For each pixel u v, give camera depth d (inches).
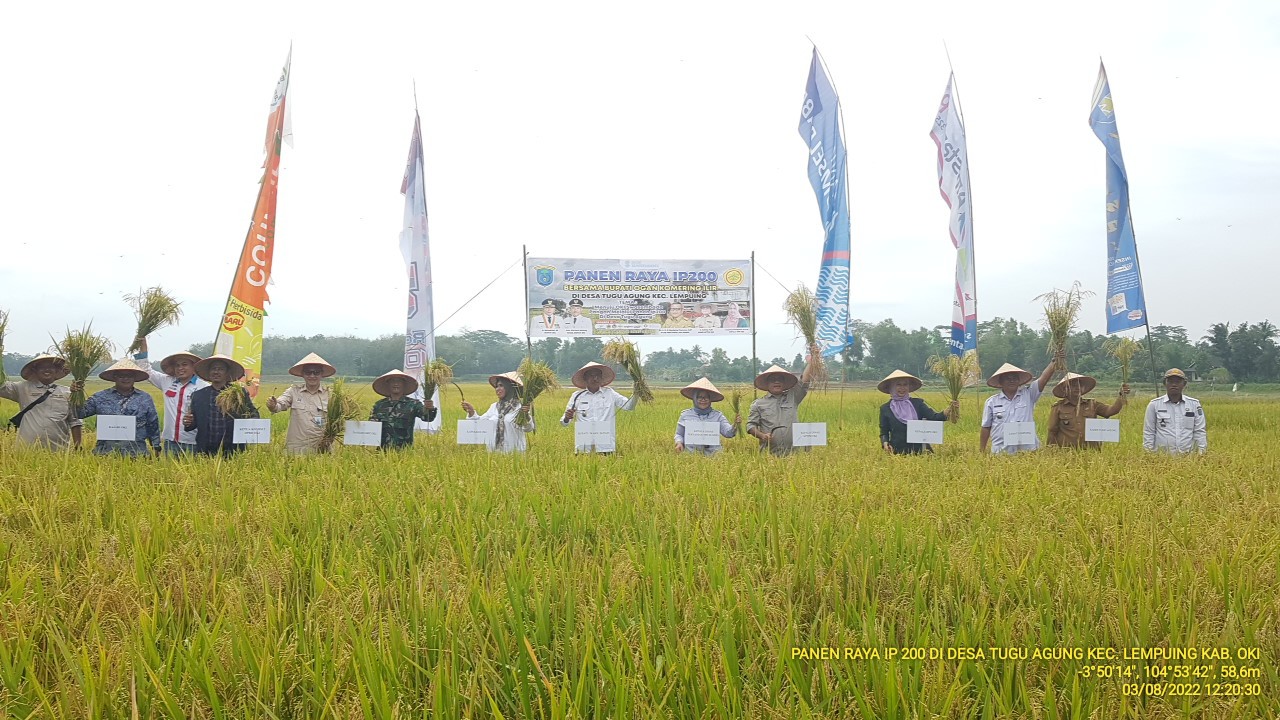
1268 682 157.4
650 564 209.6
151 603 195.0
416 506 285.9
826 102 663.1
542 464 394.9
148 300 469.7
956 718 145.8
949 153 680.4
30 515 267.0
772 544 234.1
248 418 448.8
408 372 738.8
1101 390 1702.8
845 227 655.1
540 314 653.3
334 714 139.3
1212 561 207.3
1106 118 669.9
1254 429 787.4
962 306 670.5
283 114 672.4
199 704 150.8
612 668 151.4
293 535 262.2
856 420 871.1
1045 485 333.1
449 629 172.6
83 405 452.4
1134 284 658.8
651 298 658.8
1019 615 177.9
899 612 187.6
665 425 796.6
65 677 158.9
